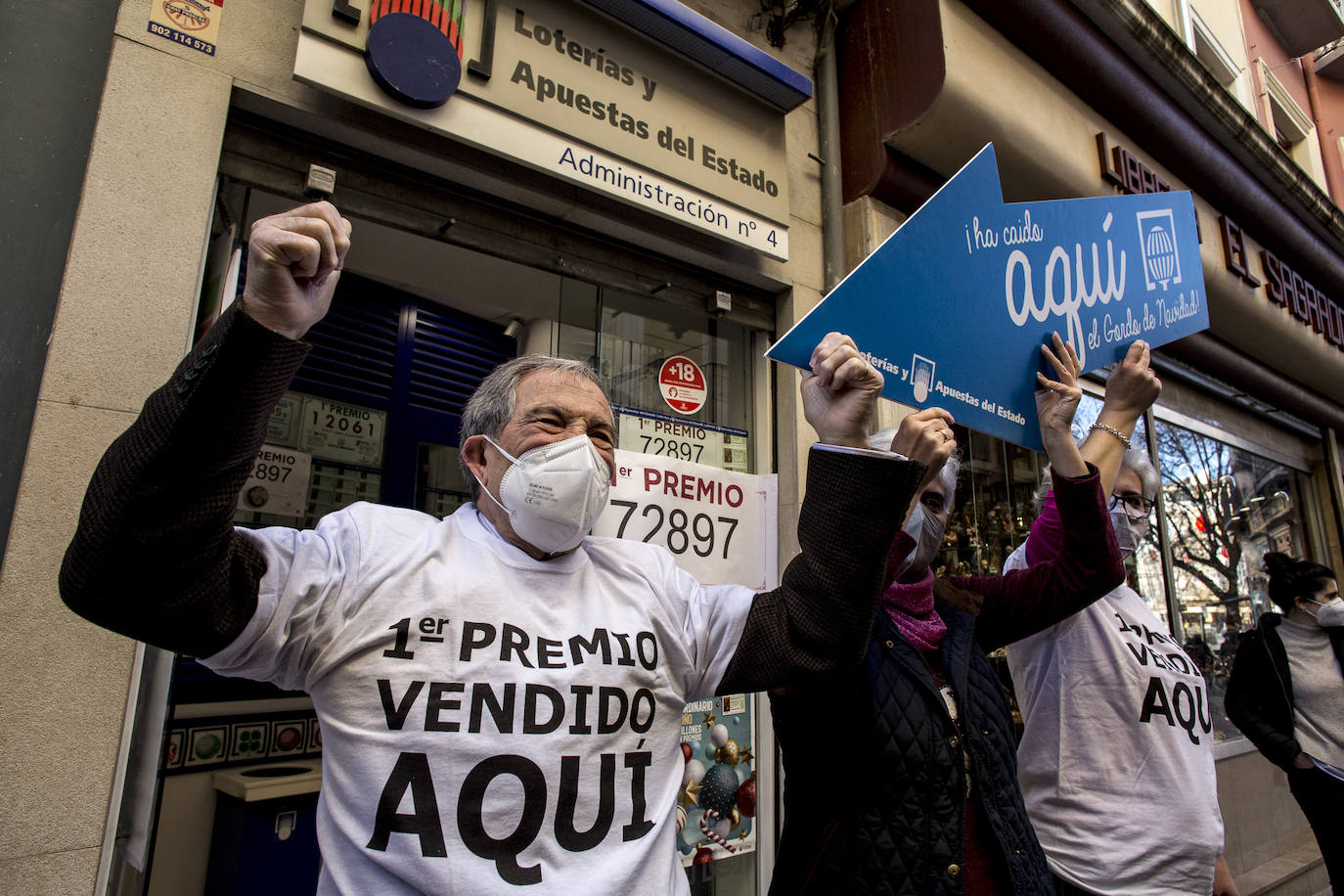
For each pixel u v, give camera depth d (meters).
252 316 0.77
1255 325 5.09
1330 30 7.73
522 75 2.13
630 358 2.67
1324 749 3.18
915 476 1.09
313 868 2.37
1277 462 6.19
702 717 2.50
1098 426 1.85
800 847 1.30
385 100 1.86
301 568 0.90
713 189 2.56
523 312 3.23
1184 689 1.79
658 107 2.46
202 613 0.79
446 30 1.99
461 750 0.87
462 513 1.13
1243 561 5.43
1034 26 3.42
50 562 1.40
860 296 1.26
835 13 3.30
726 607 1.17
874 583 1.08
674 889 0.97
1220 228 4.78
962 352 1.44
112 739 1.43
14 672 1.35
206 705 2.43
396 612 0.92
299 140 1.91
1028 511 3.84
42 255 1.50
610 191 2.27
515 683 0.92
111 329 1.52
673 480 2.51
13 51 1.53
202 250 1.66
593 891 0.86
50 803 1.36
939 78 2.98
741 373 2.97
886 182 3.15
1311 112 8.07
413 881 0.82
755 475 2.75
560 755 0.91
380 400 2.88
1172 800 1.67
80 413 1.47
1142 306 1.95
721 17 2.90
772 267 2.86
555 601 1.02
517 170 2.19
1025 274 1.62
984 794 1.28
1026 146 3.38
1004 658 3.51
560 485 1.01
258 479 2.55
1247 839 4.35
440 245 2.53
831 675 1.13
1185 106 4.43
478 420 1.14
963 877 1.20
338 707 0.88
